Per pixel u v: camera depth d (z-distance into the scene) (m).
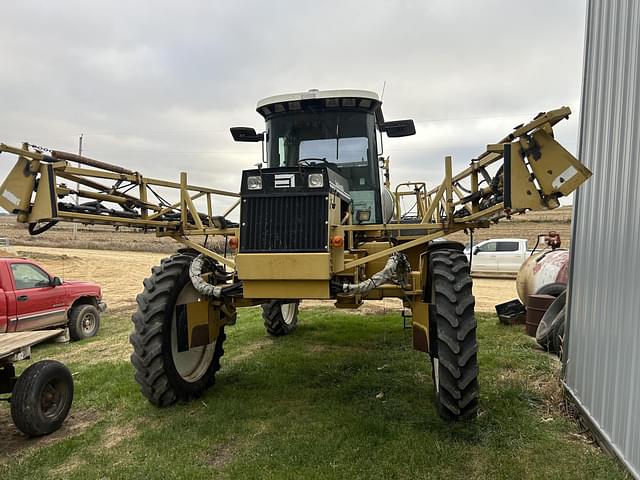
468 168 4.34
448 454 3.35
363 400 4.47
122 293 15.37
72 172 3.62
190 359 4.82
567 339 4.43
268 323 7.23
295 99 5.25
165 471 3.29
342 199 4.41
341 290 3.94
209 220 5.13
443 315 3.77
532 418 3.96
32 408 3.93
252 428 3.95
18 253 24.39
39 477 3.33
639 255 2.99
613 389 3.29
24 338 4.32
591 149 4.12
